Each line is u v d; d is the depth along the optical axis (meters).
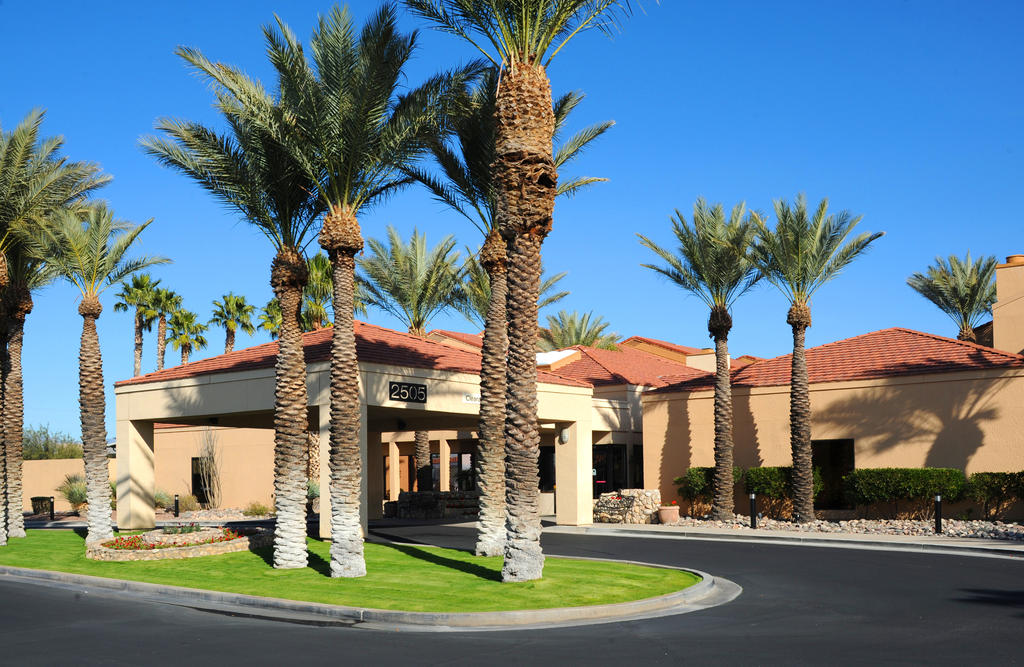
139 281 59.41
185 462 44.47
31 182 24.00
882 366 30.69
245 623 12.62
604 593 14.09
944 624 11.59
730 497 30.42
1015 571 16.92
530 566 15.35
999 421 27.77
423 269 36.56
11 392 26.41
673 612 13.08
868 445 30.11
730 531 26.42
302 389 18.41
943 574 16.62
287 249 18.80
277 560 17.92
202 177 19.42
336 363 16.98
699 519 31.59
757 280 31.00
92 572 17.95
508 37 16.00
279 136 17.95
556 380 30.28
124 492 29.20
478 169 21.48
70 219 23.73
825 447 33.81
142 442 29.66
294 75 17.64
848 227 28.77
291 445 18.16
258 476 41.50
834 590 14.88
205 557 19.88
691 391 34.16
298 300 18.64
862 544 22.75
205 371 27.72
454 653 10.25
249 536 21.86
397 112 18.31
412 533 26.73
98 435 23.64
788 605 13.45
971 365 28.70
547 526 30.48
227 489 42.56
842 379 30.84
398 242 36.44
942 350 30.41
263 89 18.16
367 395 25.11
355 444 16.92
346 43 17.58
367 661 9.84
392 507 35.00
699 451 33.78
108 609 13.99
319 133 17.58
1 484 24.09
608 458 37.56
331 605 13.38
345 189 17.86
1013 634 10.84
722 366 30.84
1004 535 23.17
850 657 9.62
